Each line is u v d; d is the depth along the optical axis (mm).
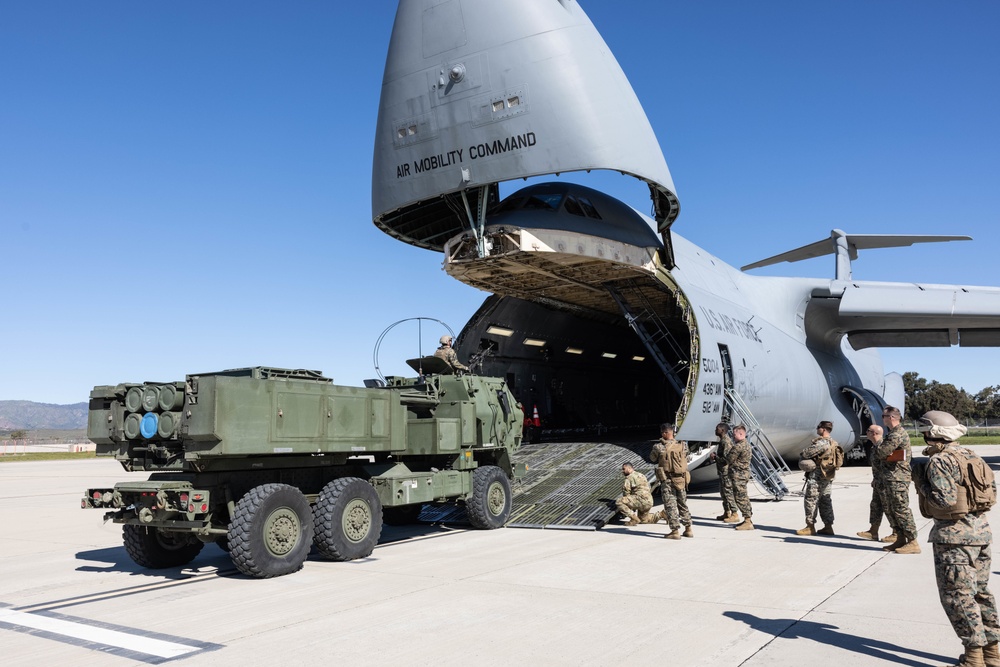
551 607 6215
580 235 12484
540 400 20438
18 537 11609
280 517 7891
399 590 7004
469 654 4941
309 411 8453
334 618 5977
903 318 20172
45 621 6133
